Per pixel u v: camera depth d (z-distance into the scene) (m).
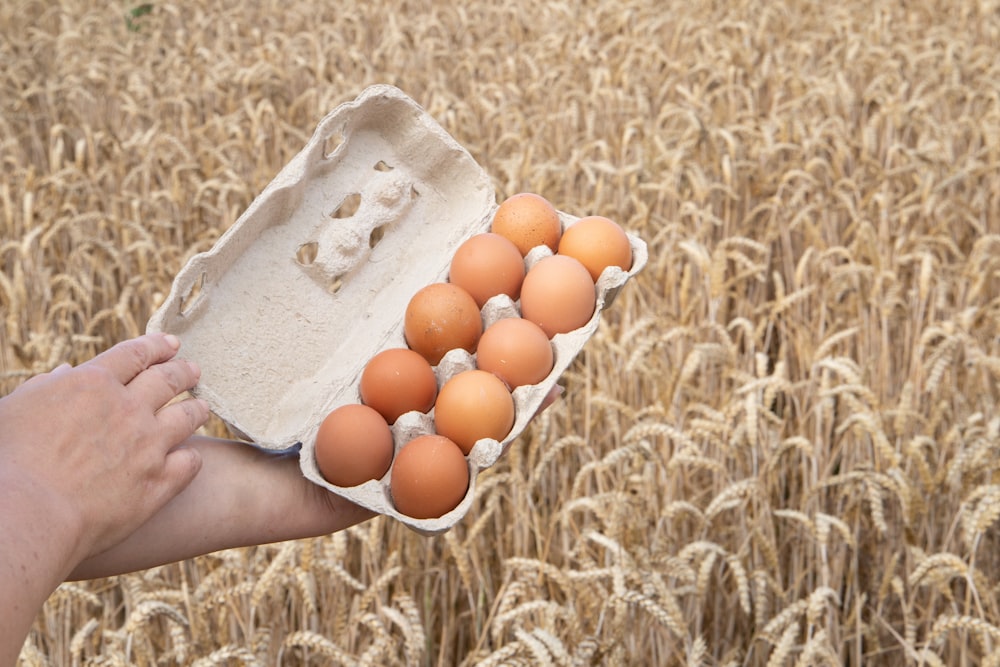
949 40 2.84
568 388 1.38
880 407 1.30
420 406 0.86
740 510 1.14
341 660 0.91
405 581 1.19
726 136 1.90
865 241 1.57
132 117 2.54
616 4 3.40
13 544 0.64
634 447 1.06
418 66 3.04
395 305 0.91
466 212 0.95
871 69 2.84
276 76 2.78
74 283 1.55
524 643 0.89
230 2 3.89
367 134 0.92
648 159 1.94
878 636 1.22
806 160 2.04
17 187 2.14
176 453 0.74
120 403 0.72
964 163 2.17
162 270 1.69
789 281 1.85
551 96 2.58
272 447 0.82
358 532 1.06
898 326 1.60
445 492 0.80
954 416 1.31
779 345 1.74
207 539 0.79
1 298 1.55
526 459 1.28
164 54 3.52
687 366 1.16
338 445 0.81
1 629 0.63
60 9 3.86
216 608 1.01
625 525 1.04
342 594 1.06
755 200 2.06
